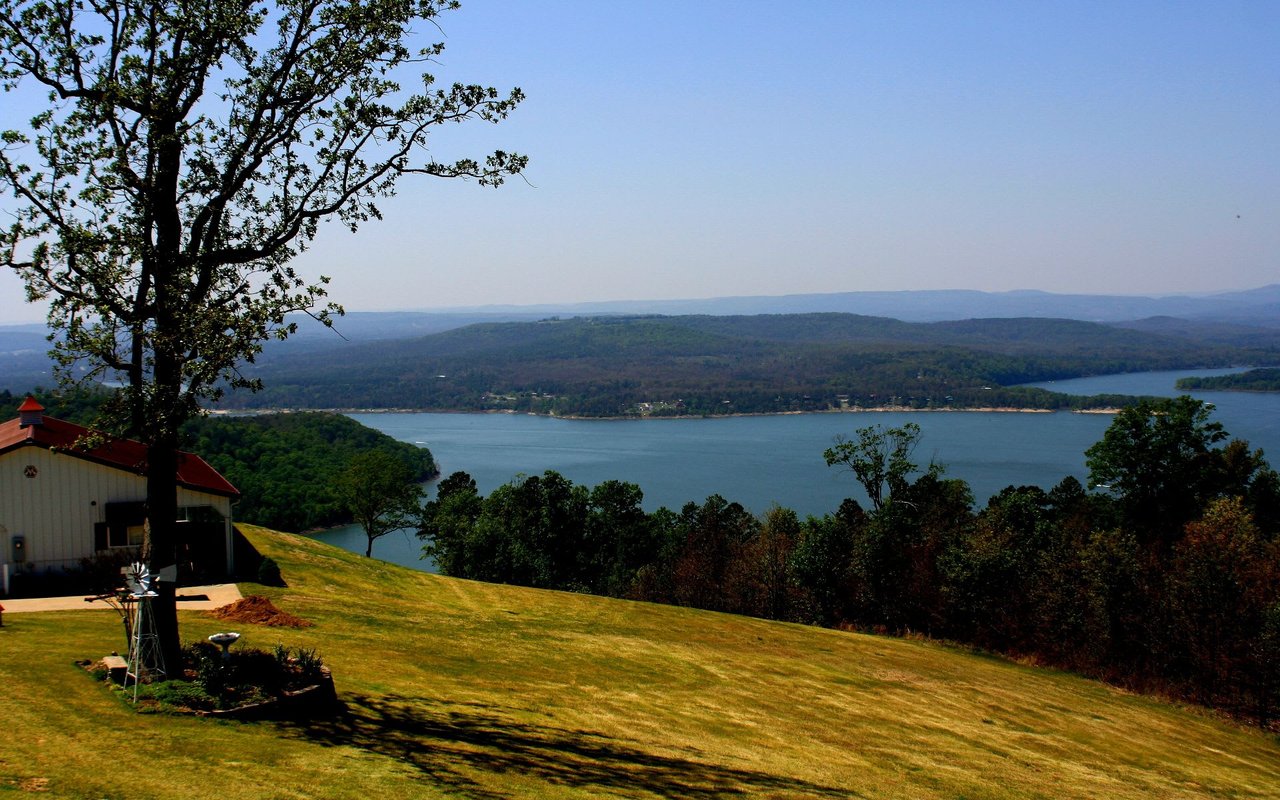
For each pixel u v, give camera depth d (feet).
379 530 240.12
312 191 51.75
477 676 73.61
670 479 506.89
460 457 618.44
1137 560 128.06
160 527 49.65
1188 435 172.04
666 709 72.49
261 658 53.67
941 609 148.56
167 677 50.08
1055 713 95.81
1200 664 114.21
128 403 45.19
